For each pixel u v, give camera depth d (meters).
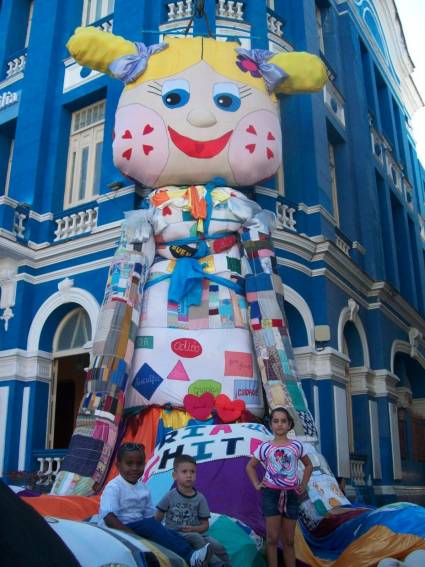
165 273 7.90
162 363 7.32
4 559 2.46
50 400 10.91
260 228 8.14
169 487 5.72
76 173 12.22
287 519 4.91
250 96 8.56
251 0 12.31
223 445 6.04
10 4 14.69
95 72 12.36
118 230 10.23
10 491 2.75
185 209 8.04
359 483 11.16
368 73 17.09
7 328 11.16
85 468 6.44
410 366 16.31
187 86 8.38
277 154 8.66
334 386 10.47
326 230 11.72
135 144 8.33
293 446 5.02
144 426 7.12
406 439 14.70
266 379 7.28
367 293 13.29
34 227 11.62
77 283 10.80
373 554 5.15
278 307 7.66
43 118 12.47
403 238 17.72
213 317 7.61
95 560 3.09
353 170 14.55
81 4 13.82
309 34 13.24
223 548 4.52
